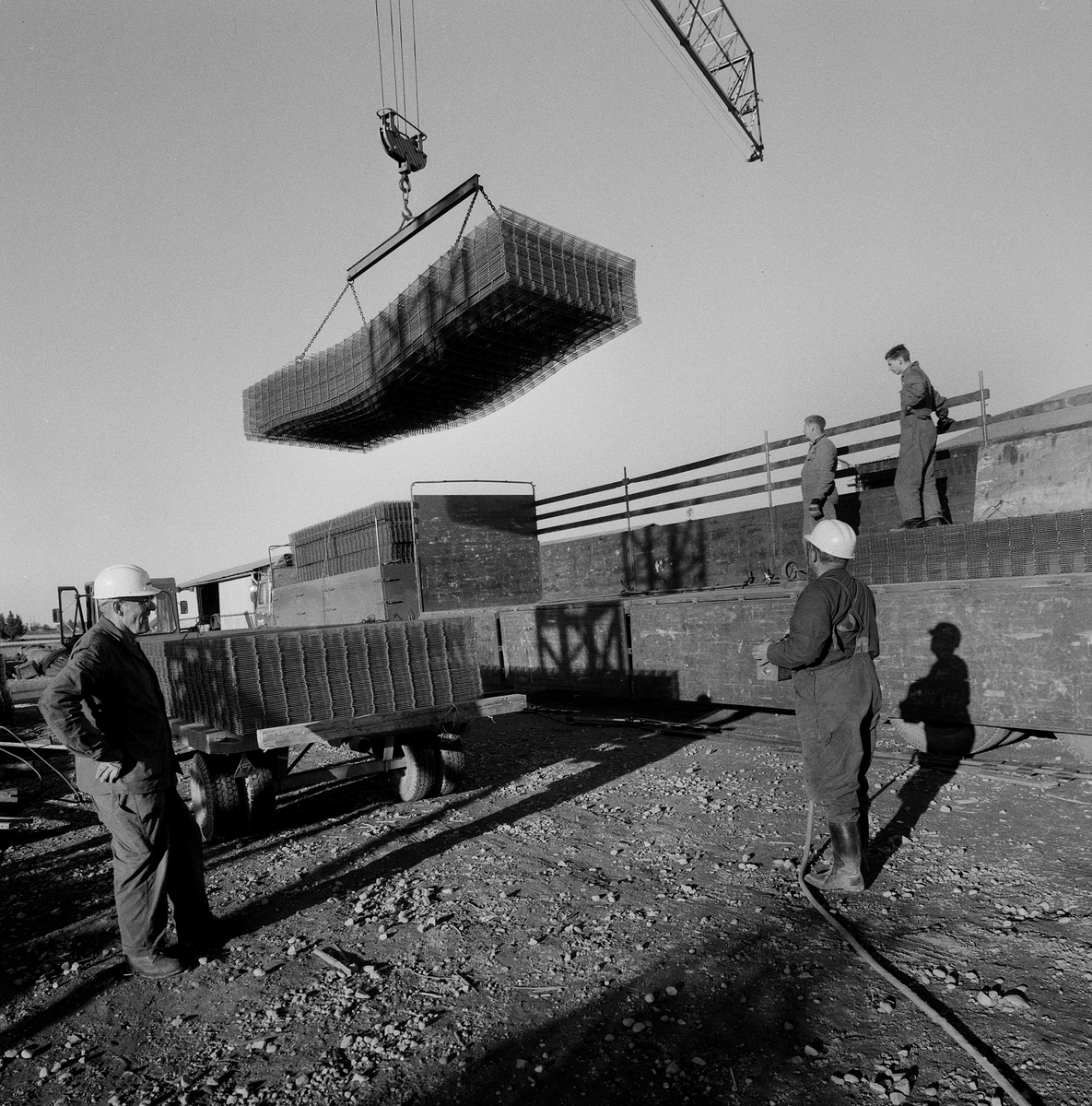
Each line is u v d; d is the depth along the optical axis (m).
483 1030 2.80
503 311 6.34
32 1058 2.86
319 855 4.92
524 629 9.76
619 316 6.51
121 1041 2.93
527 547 13.62
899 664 6.03
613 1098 2.38
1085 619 5.03
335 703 5.26
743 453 10.10
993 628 5.48
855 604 3.76
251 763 5.26
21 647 18.77
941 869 3.95
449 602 12.57
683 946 3.32
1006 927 3.27
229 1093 2.55
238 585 25.48
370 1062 2.65
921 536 6.35
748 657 7.23
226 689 4.88
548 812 5.46
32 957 3.75
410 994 3.10
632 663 8.38
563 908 3.82
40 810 6.81
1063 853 4.02
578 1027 2.77
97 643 3.29
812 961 3.10
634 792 5.80
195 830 3.76
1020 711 5.36
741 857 4.32
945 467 8.23
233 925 3.91
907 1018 2.68
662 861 4.36
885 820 4.77
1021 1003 2.69
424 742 5.92
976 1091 2.29
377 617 12.34
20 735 11.44
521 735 8.42
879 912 3.51
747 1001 2.86
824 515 7.87
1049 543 5.64
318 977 3.30
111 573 3.54
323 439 9.81
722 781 5.91
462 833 5.14
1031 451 7.12
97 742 3.20
